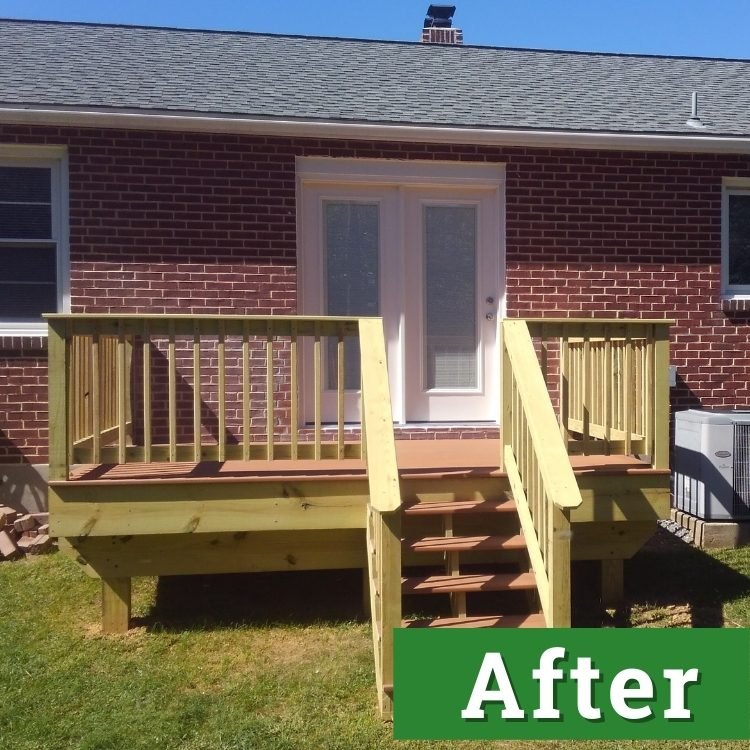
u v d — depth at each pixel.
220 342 4.20
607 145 6.31
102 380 4.94
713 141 6.36
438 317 6.41
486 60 8.37
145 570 4.30
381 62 7.89
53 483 4.09
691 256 6.53
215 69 7.12
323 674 3.76
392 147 6.15
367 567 4.49
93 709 3.39
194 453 4.21
